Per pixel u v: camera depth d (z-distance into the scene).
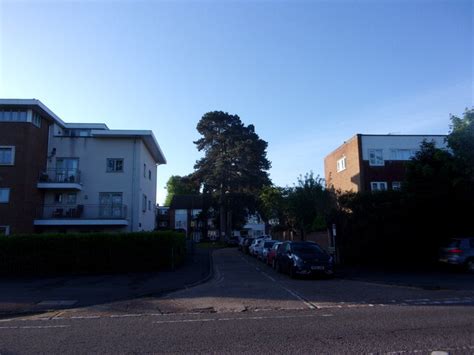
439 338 7.05
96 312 10.66
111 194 31.25
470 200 20.69
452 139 20.73
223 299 12.28
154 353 6.41
